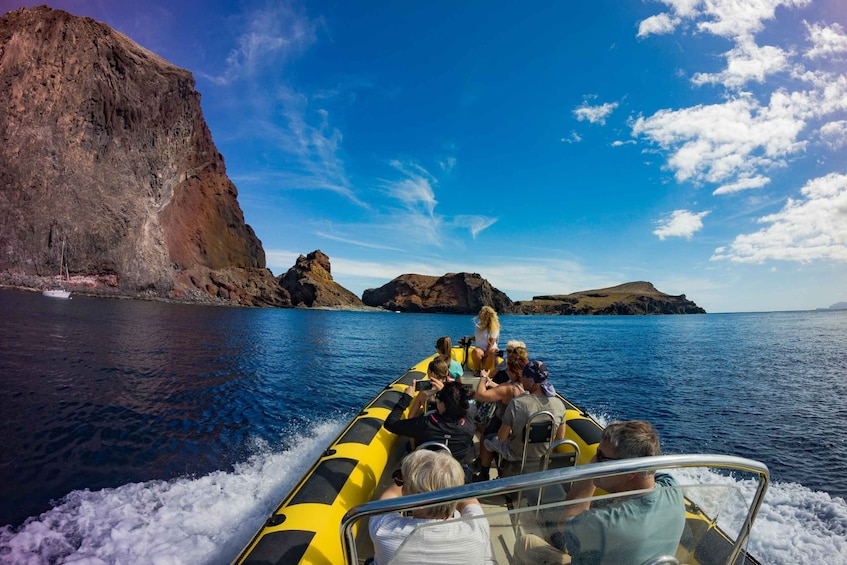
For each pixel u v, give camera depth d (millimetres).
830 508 5273
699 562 1662
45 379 11930
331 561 2312
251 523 4414
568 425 4484
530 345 31438
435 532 1568
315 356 21328
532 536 1600
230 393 11719
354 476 3129
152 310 54625
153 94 117938
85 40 105688
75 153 98062
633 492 1583
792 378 16469
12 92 92875
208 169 142125
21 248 84875
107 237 95188
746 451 8250
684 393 13484
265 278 148875
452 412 3152
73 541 4074
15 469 6047
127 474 5977
